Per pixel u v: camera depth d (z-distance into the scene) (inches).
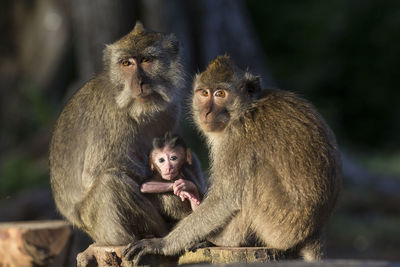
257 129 355.3
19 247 454.9
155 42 420.8
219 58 386.3
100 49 995.3
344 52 1979.6
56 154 437.7
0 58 1788.9
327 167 346.6
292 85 1909.4
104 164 410.0
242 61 1054.4
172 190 394.6
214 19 1049.5
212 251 350.3
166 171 390.9
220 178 356.8
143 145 432.5
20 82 1721.2
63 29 1700.3
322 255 351.3
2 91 1708.9
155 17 1011.9
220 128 372.2
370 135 1980.8
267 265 261.7
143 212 393.7
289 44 1987.0
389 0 1959.9
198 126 396.8
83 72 1034.1
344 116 1984.5
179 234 360.2
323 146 349.4
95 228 403.9
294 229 344.5
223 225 359.9
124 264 365.1
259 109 363.6
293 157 345.1
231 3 1066.7
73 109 435.5
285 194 344.8
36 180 1106.7
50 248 461.7
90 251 382.6
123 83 413.7
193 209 377.4
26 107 1589.6
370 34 1956.2
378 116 1989.4
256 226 354.6
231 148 357.4
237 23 1064.8
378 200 1048.2
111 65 420.5
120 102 410.0
